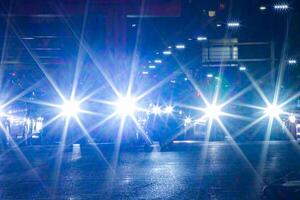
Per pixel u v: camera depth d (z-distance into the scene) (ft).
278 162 81.41
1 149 146.30
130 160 93.81
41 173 73.10
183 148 129.80
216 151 114.62
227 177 62.13
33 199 47.42
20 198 48.24
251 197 45.21
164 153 112.98
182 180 59.98
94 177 65.82
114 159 97.14
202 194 47.93
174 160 91.04
